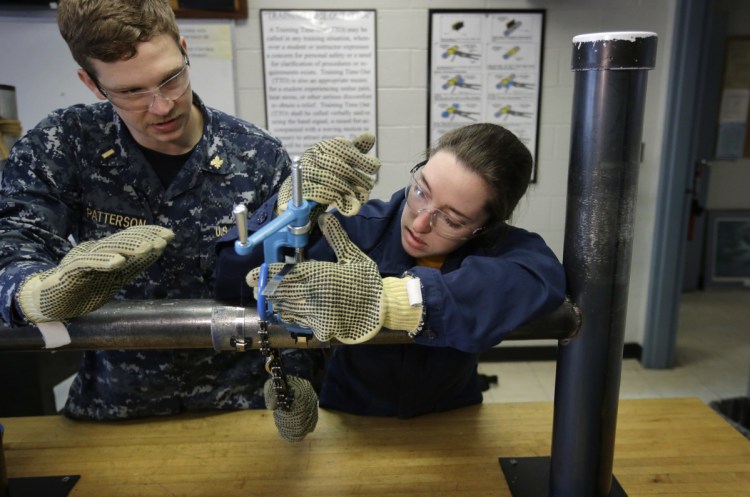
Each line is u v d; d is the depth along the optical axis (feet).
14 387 5.32
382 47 7.82
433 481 2.57
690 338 10.12
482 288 1.94
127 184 3.17
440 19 7.73
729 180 12.34
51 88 7.64
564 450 2.29
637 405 3.20
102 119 3.14
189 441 2.87
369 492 2.50
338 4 7.64
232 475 2.61
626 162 1.93
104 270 1.71
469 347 1.94
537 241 2.35
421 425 3.01
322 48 7.79
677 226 8.40
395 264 2.60
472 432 2.95
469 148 2.16
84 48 2.37
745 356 9.41
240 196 3.33
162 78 2.52
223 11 7.54
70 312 1.88
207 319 2.01
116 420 3.11
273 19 7.65
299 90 7.95
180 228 3.26
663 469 2.64
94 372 3.42
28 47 7.45
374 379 3.03
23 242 2.47
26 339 2.01
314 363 3.65
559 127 8.23
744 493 2.49
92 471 2.65
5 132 3.09
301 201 1.73
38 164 2.92
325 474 2.61
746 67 11.61
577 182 2.00
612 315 2.09
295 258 1.90
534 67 7.97
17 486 2.54
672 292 8.64
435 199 2.19
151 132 2.83
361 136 1.96
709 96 11.80
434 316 1.88
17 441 2.88
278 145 3.48
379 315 1.83
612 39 1.79
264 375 3.50
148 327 2.01
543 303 1.97
